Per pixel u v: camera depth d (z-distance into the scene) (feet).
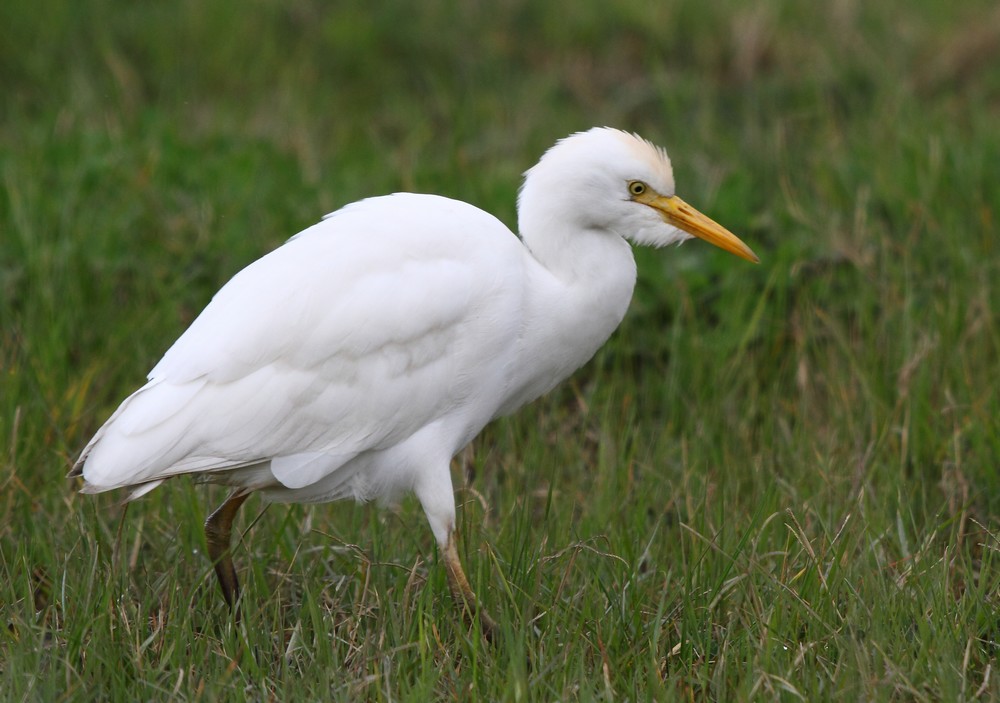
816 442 30.78
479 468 29.99
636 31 58.95
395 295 23.81
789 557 25.91
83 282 36.17
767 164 44.09
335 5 60.03
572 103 55.26
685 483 28.94
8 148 44.06
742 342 33.73
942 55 55.98
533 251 26.35
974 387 32.19
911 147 42.65
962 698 21.35
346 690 22.24
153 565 27.27
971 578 25.21
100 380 33.14
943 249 37.50
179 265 37.11
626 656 23.21
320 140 50.67
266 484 24.88
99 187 40.37
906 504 27.78
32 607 24.23
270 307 23.57
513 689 21.75
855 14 58.85
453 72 57.26
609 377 35.37
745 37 57.06
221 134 46.78
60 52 54.85
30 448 29.37
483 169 45.78
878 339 34.04
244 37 56.95
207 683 22.45
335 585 26.71
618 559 25.48
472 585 25.95
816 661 23.06
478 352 24.72
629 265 26.84
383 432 24.47
